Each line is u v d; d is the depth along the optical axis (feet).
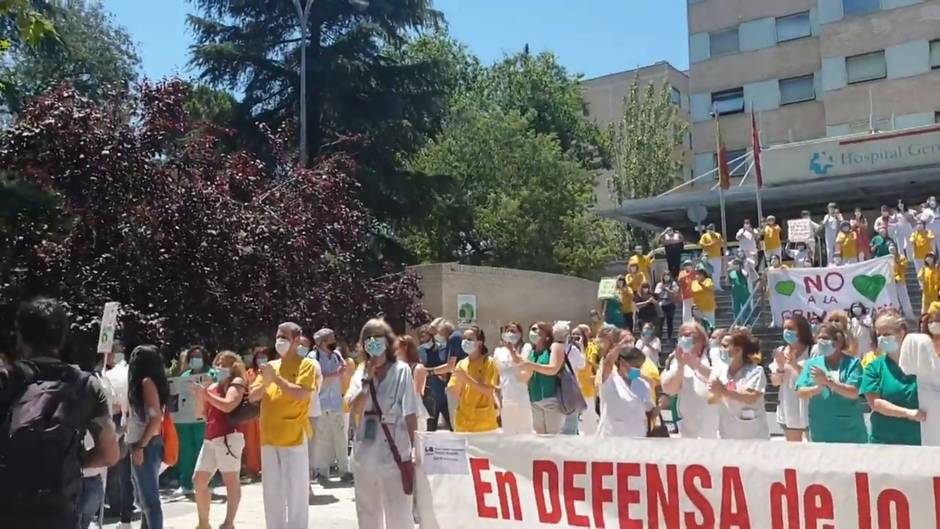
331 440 44.04
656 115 150.51
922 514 17.90
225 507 37.47
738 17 150.41
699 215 98.94
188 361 42.98
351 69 93.40
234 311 50.11
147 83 52.60
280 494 27.14
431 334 48.49
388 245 97.96
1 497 14.28
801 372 28.48
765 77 147.43
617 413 28.19
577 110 182.09
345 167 70.54
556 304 90.99
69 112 48.08
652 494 20.83
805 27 144.97
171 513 36.19
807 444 19.12
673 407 42.11
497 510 22.75
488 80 171.63
